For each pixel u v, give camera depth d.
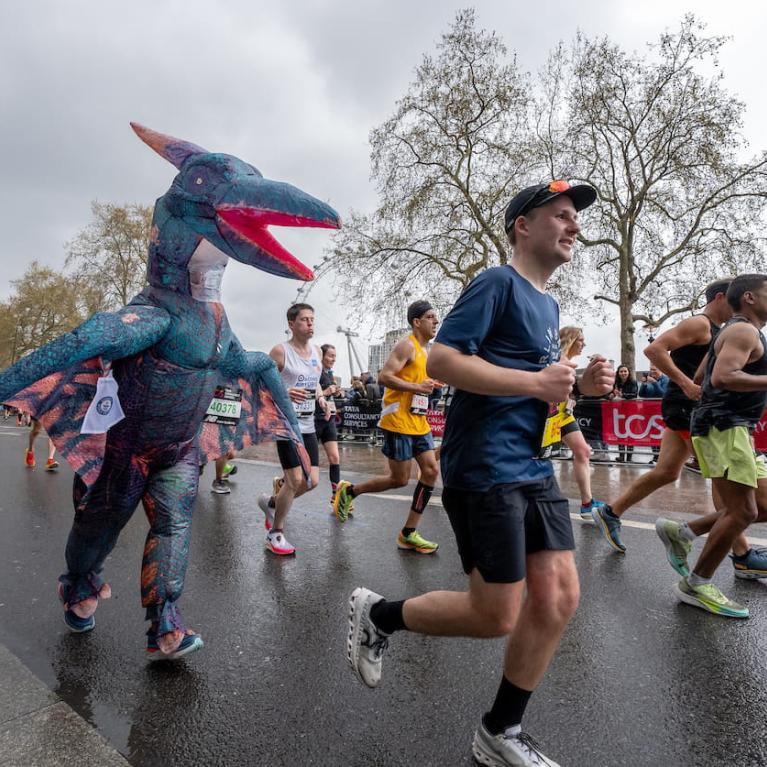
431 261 25.94
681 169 22.58
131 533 5.16
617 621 3.12
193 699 2.35
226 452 3.18
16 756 1.92
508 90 23.42
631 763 1.95
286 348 4.91
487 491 1.81
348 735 2.10
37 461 10.84
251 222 2.41
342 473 8.91
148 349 2.55
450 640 2.90
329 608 3.37
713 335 3.87
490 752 1.88
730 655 2.72
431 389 4.48
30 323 58.66
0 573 4.03
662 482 4.13
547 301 2.03
